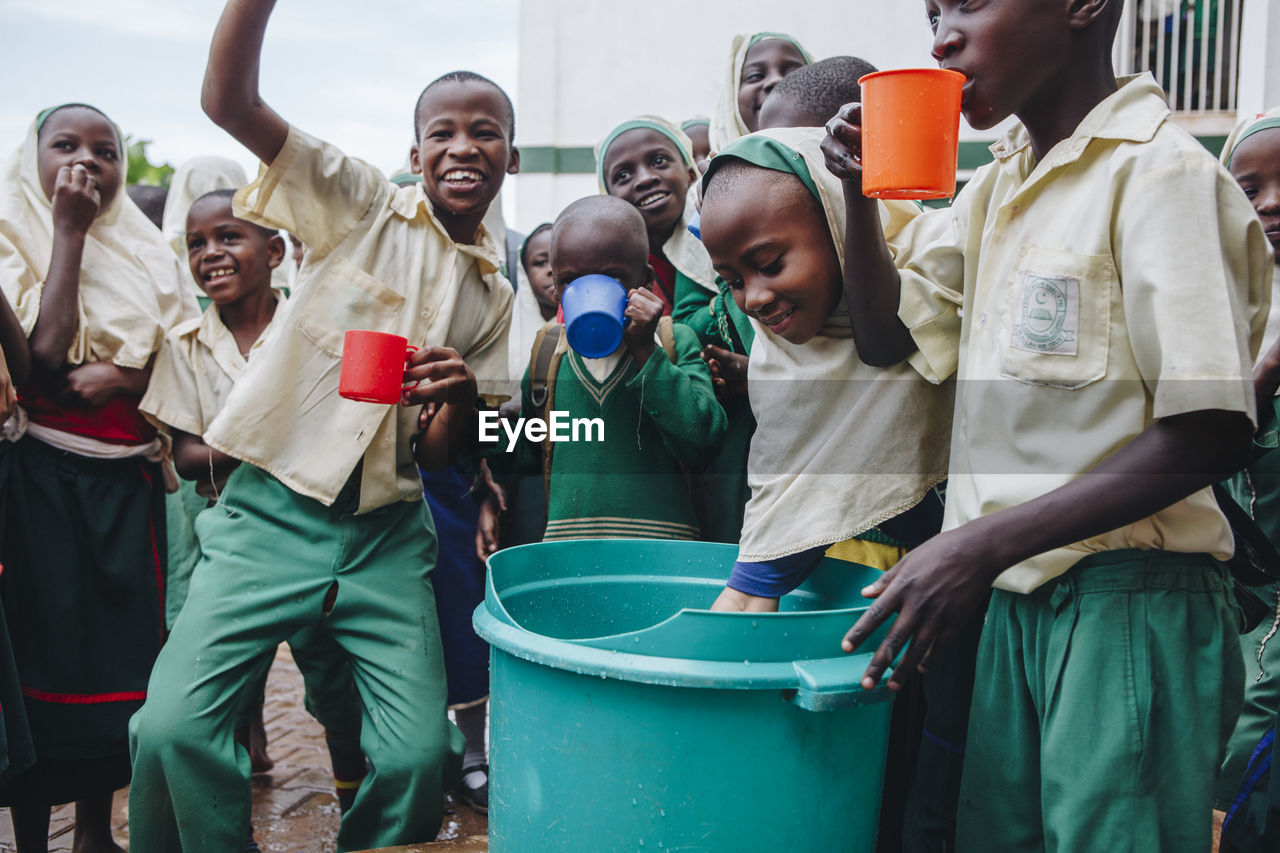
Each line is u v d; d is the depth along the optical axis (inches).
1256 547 61.8
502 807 57.2
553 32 179.6
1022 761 57.8
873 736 55.4
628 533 86.2
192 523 130.8
